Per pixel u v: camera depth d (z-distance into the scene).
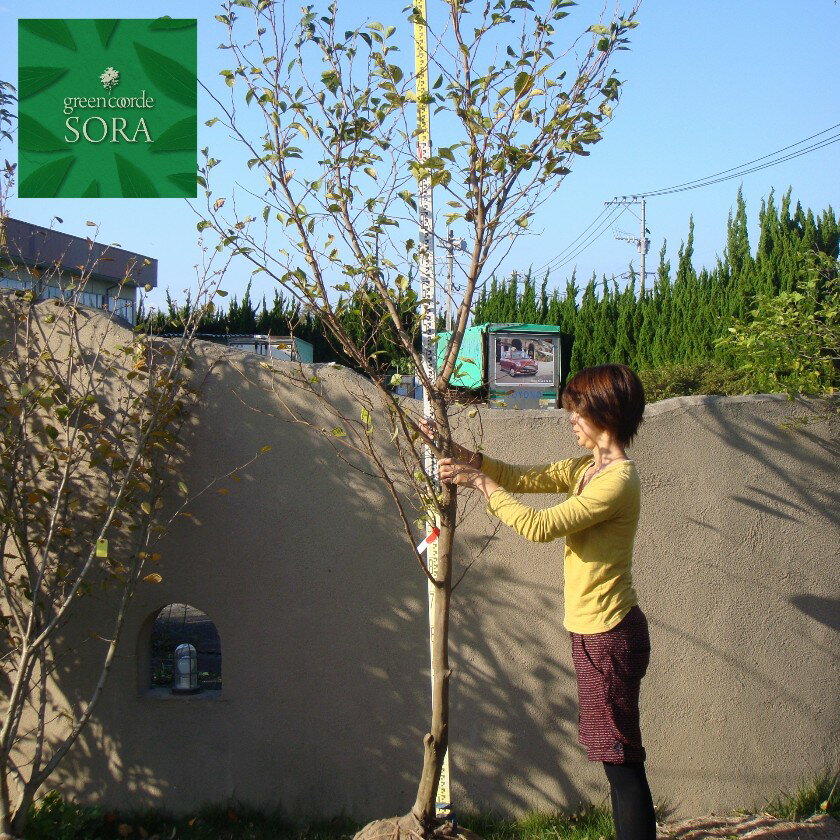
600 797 4.25
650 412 4.33
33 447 4.29
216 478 4.25
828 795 4.33
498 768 4.23
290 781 4.23
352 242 3.21
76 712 4.31
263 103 3.21
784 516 4.38
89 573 4.26
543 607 4.25
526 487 3.65
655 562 4.32
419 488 3.58
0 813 3.72
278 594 4.24
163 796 4.27
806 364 4.51
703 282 23.66
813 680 4.39
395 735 4.20
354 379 4.20
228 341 17.17
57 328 4.27
